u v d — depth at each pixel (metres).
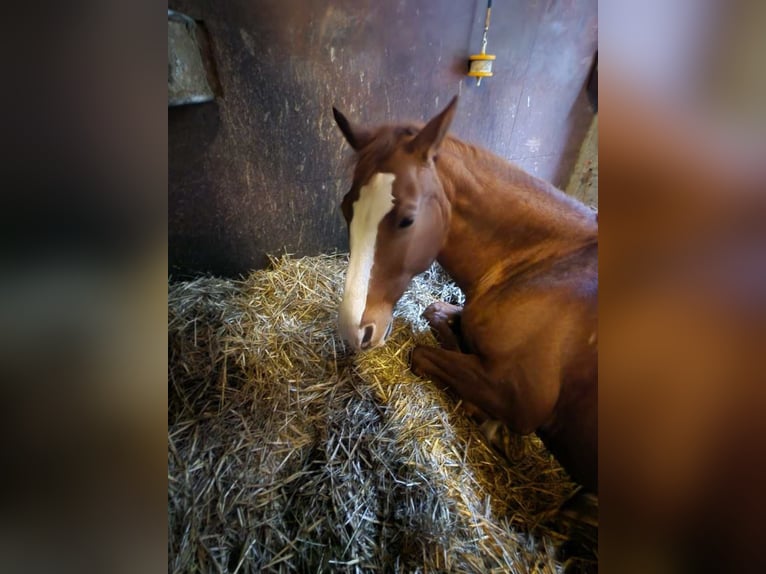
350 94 1.31
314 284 1.32
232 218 1.31
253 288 1.28
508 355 0.87
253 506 0.77
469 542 0.74
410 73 1.37
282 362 1.03
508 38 1.45
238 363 1.00
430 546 0.73
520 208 0.90
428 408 0.94
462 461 0.87
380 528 0.77
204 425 0.88
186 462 0.81
